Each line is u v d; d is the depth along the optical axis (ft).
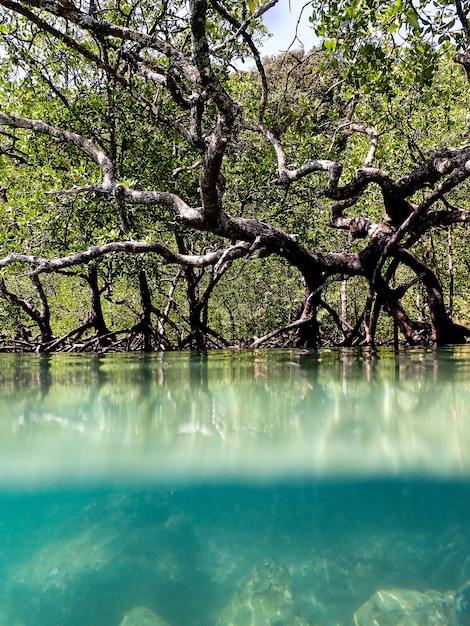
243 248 20.30
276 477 5.64
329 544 5.37
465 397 8.53
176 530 5.57
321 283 23.40
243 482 5.65
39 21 12.91
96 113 23.56
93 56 14.29
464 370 11.88
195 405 8.18
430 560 5.16
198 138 14.05
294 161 25.31
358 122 25.66
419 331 28.71
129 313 47.34
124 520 5.59
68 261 19.17
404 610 4.60
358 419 7.22
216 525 5.57
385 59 15.88
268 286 46.57
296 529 5.59
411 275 42.83
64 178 21.29
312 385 9.87
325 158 25.18
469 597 4.69
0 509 5.59
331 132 25.86
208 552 5.34
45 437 6.42
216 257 21.40
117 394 9.09
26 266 25.80
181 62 12.85
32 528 5.58
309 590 4.80
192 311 31.07
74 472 5.56
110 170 17.87
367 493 5.62
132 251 19.89
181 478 5.66
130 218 23.70
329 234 34.60
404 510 5.63
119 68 23.16
